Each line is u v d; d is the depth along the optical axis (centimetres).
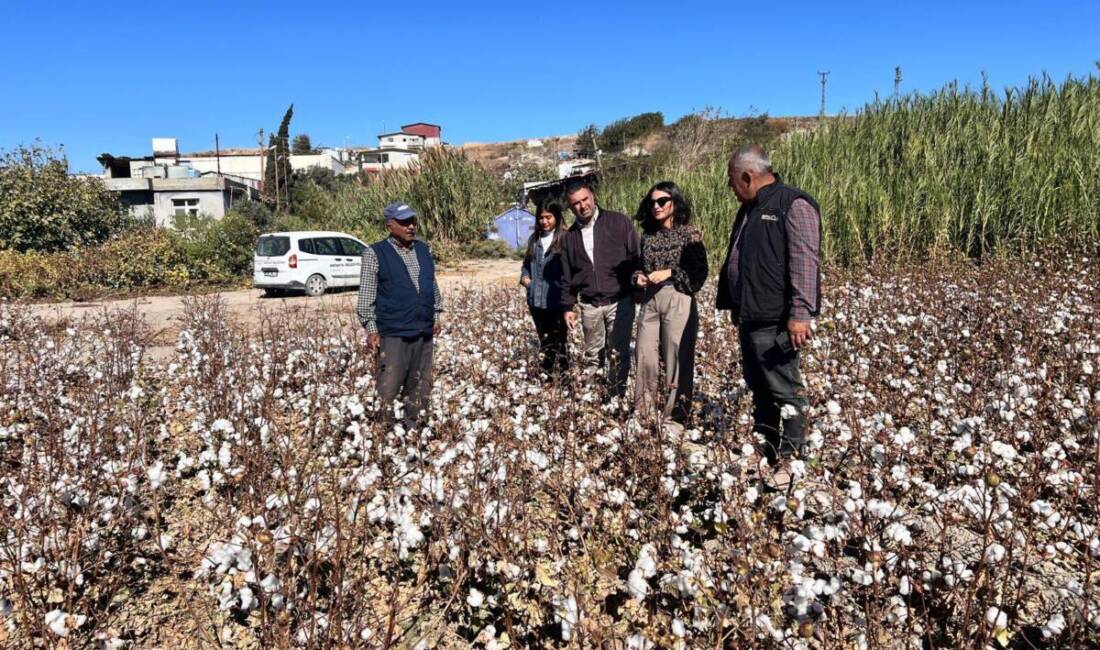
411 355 440
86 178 2475
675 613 236
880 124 1513
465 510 266
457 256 2180
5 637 248
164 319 1107
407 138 10506
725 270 379
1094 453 314
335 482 299
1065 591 253
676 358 425
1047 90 1352
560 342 531
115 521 307
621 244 479
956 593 240
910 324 572
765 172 357
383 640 246
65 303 1392
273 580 241
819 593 229
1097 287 671
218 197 3164
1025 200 987
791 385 348
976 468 284
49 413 427
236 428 405
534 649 246
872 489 275
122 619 272
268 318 783
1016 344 487
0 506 311
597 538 296
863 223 1120
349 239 1561
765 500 271
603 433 390
